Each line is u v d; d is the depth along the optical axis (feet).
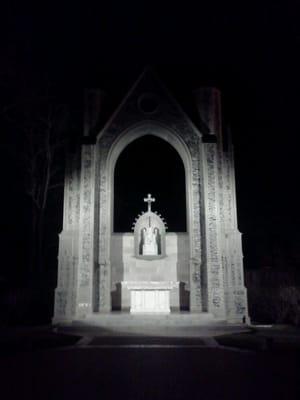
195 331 58.13
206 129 74.84
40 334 56.44
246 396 26.63
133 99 76.48
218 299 66.85
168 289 65.46
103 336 55.21
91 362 37.88
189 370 34.19
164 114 75.46
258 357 39.86
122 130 75.05
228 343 48.03
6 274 100.63
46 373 33.63
